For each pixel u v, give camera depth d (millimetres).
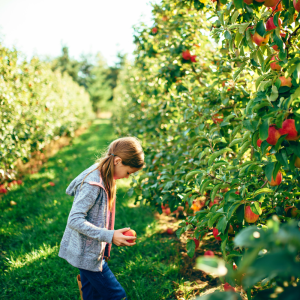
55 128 8938
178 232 2195
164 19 3791
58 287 2316
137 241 3027
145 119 5141
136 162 1647
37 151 7094
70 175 6188
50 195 4812
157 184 2742
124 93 10328
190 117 2750
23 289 2357
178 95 3311
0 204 4258
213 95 2592
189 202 2139
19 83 5926
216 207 1801
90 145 10750
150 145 3838
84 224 1429
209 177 1875
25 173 6621
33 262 2668
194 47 3266
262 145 1442
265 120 1312
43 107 7234
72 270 2576
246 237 634
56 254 2785
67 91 12641
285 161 1347
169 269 2438
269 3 1491
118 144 1662
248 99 2377
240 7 1552
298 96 1305
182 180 2514
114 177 1684
